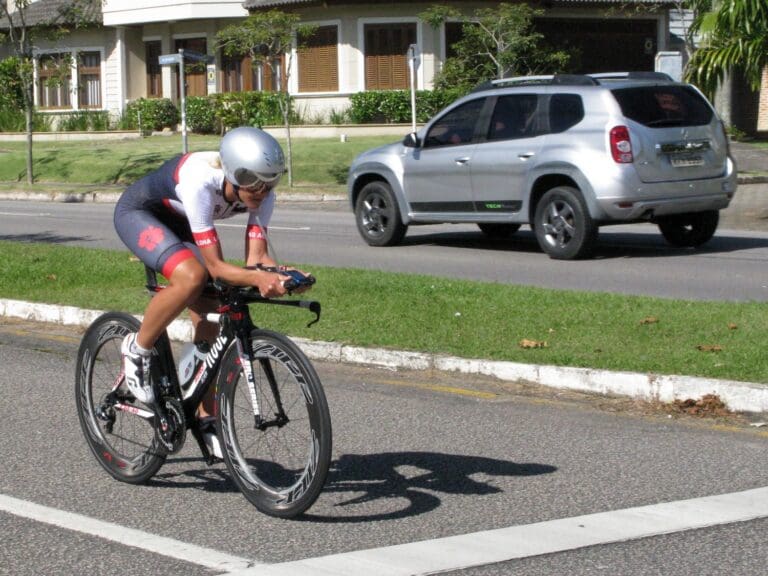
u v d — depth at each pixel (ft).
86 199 103.45
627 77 56.75
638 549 19.10
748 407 27.81
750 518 20.61
